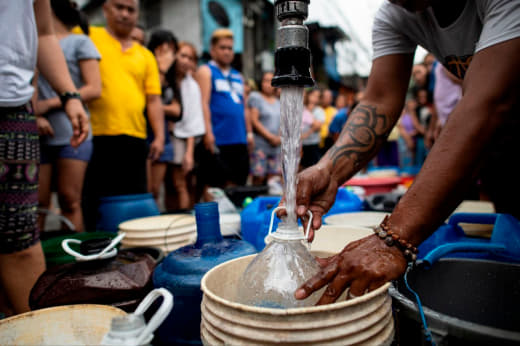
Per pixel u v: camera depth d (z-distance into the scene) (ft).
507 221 3.46
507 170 5.10
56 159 6.59
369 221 4.85
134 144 7.88
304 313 1.69
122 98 7.59
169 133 11.23
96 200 7.68
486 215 3.97
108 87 7.47
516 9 2.17
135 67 7.98
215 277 2.38
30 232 3.61
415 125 19.47
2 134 3.37
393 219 2.25
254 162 15.01
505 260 3.34
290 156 2.33
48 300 2.84
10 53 3.38
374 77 3.92
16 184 3.46
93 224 7.73
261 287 2.19
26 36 3.53
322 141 23.25
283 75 2.19
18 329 2.41
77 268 3.08
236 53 28.71
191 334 2.87
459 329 1.84
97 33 7.73
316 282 2.07
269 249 2.35
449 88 9.68
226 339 1.82
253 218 4.64
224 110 11.46
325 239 4.01
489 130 2.18
